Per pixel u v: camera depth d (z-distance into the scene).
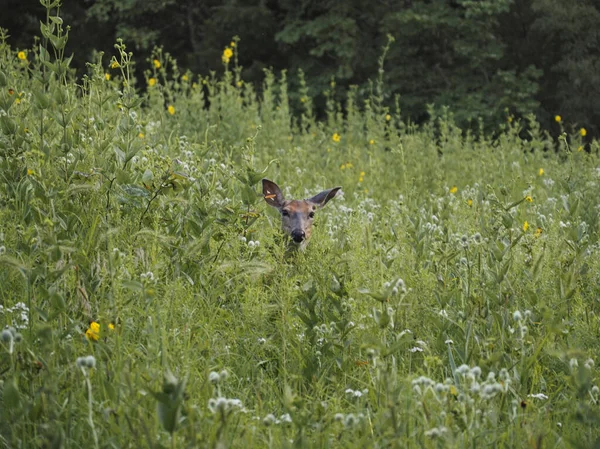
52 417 5.19
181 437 4.99
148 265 7.48
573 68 32.06
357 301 7.38
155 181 8.24
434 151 18.08
